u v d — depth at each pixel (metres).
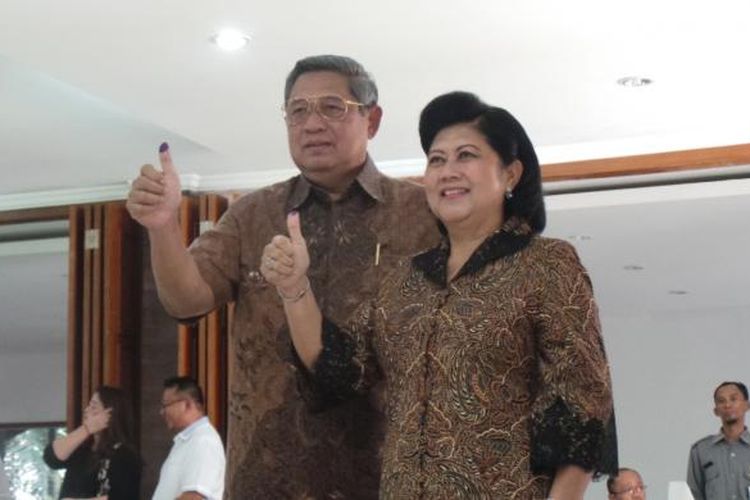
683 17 6.13
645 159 8.30
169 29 6.23
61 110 7.73
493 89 7.20
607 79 7.04
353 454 2.95
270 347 3.04
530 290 2.52
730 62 6.78
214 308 3.10
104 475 6.81
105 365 9.18
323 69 3.09
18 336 15.88
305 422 2.98
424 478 2.45
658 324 14.16
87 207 9.48
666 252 10.91
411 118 7.65
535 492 2.43
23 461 17.25
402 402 2.54
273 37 6.36
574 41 6.44
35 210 9.68
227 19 6.12
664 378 14.04
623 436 14.09
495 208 2.68
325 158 3.05
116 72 6.82
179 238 2.90
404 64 6.77
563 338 2.48
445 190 2.68
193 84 7.02
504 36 6.36
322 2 5.93
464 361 2.48
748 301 13.44
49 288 12.49
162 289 2.93
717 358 13.87
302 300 2.75
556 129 8.03
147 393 9.32
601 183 8.75
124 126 8.04
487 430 2.45
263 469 3.01
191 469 6.48
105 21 6.11
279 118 7.66
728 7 6.02
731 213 9.41
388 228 3.07
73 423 9.27
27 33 6.23
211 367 8.95
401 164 8.66
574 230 10.05
